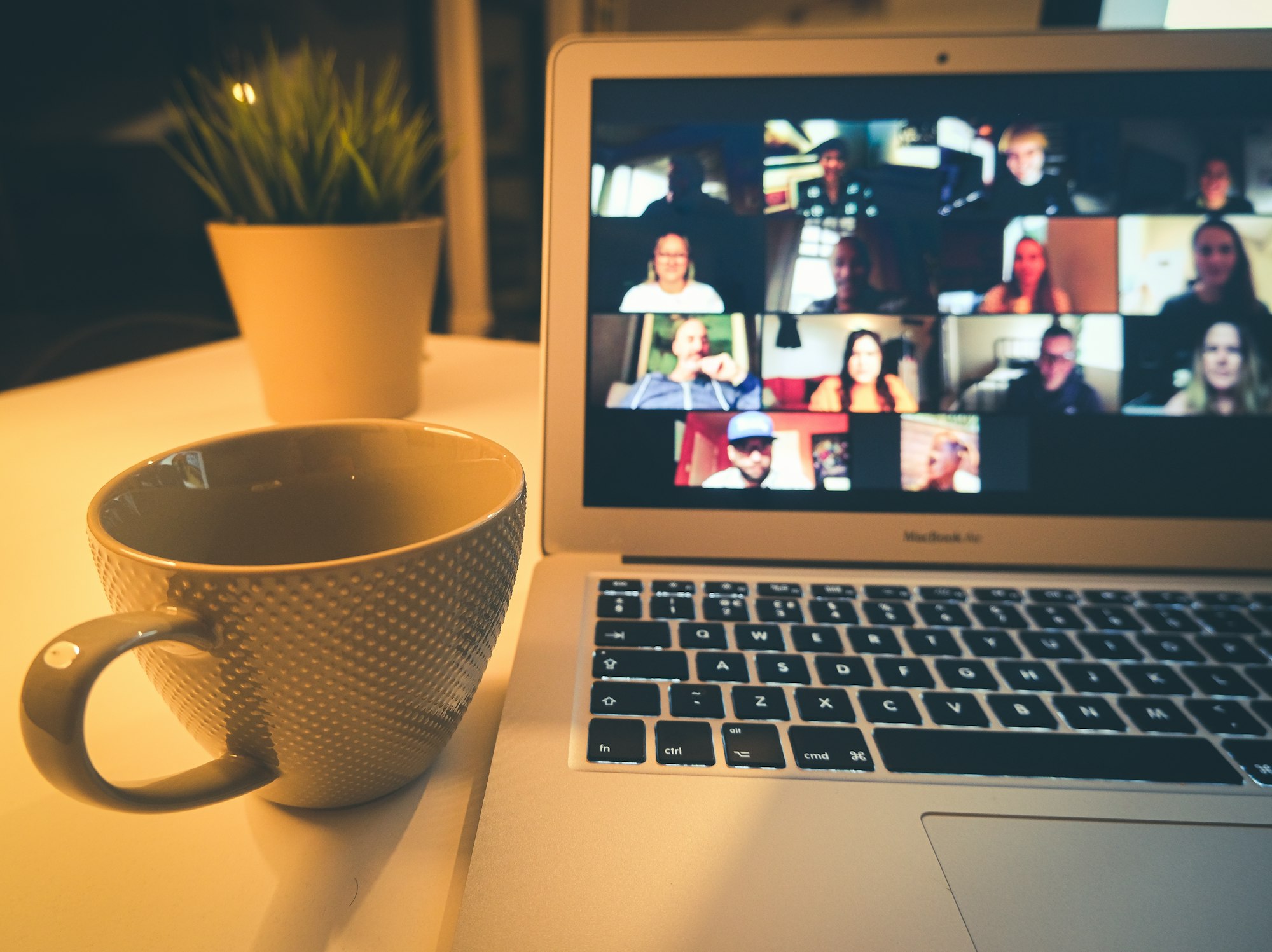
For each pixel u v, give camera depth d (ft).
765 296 1.36
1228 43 1.33
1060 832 0.79
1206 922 0.70
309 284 1.70
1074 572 1.31
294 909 0.70
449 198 8.05
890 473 1.34
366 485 0.92
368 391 1.86
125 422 1.97
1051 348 1.35
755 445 1.35
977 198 1.35
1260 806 0.83
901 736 0.90
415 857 0.75
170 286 4.00
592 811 0.79
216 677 0.66
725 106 1.35
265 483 0.89
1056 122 1.35
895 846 0.77
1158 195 1.35
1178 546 1.32
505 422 1.92
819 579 1.24
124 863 0.74
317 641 0.64
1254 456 1.33
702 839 0.76
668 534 1.34
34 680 0.55
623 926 0.68
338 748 0.71
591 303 1.34
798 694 0.96
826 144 1.35
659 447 1.34
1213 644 1.09
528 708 0.93
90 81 3.52
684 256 1.35
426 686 0.72
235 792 0.68
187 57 4.02
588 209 1.34
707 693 0.96
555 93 1.34
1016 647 1.07
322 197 1.73
